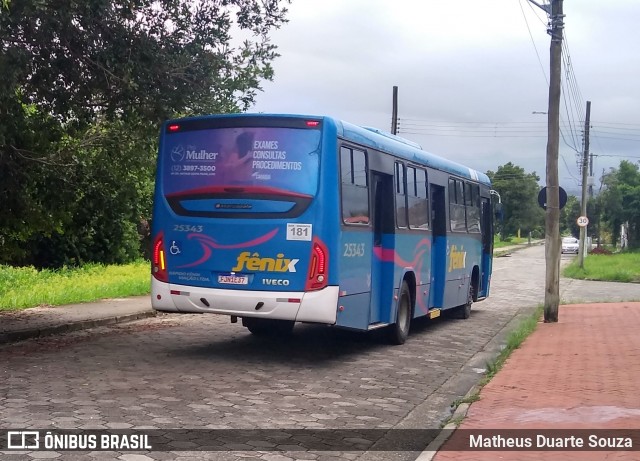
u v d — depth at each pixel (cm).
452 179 1579
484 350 1306
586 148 4134
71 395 813
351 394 891
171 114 1173
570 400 836
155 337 1312
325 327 1499
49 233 1350
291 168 1011
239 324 1523
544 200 1736
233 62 1230
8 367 977
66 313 1545
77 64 1116
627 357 1159
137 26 1128
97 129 1256
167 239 1061
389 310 1220
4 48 1006
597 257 5481
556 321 1697
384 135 1266
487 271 1995
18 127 1123
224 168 1034
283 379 959
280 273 1003
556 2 1652
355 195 1084
